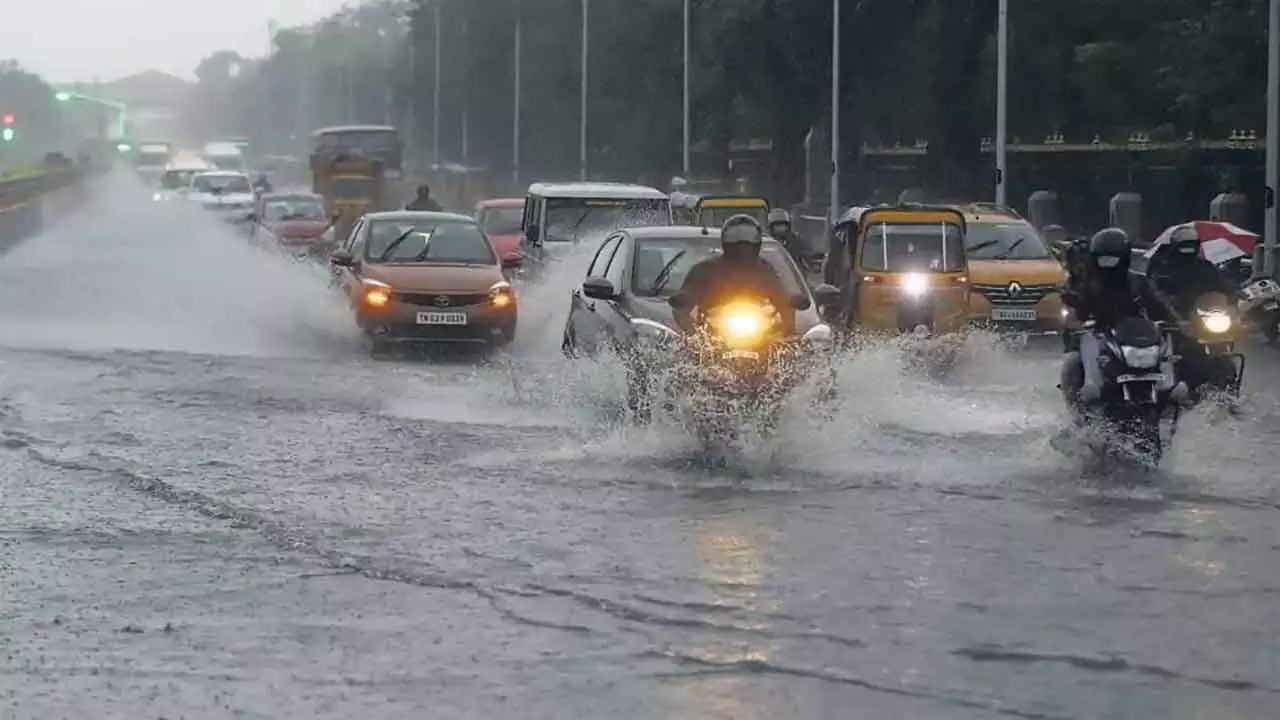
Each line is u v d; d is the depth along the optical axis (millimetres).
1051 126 70438
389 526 14609
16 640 11000
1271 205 43500
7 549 13734
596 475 17109
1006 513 15141
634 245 22328
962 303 31281
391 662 10500
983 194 73562
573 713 9492
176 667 10414
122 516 15109
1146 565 13102
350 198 77312
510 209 43844
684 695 9812
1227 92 60531
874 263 31750
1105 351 17094
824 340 19250
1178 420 19266
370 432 20312
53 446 19203
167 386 24875
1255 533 14305
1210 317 21250
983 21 72062
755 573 12820
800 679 10117
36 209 72438
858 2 76062
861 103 78188
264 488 16484
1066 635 11070
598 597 12062
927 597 12070
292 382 25531
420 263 31109
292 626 11344
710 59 85750
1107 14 67500
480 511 15266
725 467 17516
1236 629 11227
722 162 92938
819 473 17156
